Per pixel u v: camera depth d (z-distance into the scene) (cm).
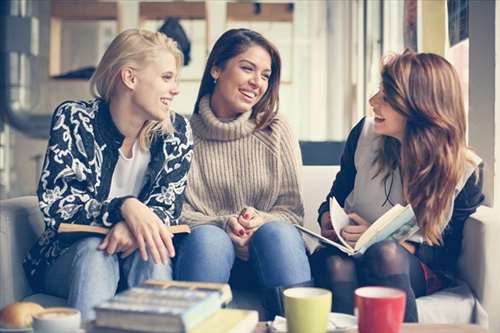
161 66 200
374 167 215
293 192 222
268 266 180
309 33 551
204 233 185
